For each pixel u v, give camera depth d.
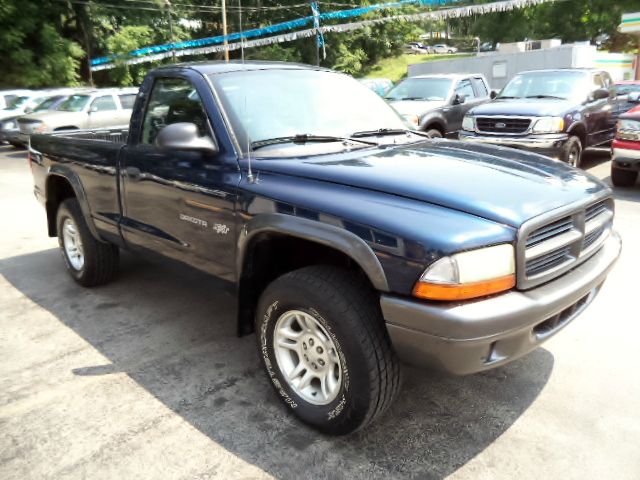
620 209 7.11
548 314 2.45
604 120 10.18
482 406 2.99
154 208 3.61
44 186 4.91
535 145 8.59
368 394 2.49
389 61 48.94
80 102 14.94
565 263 2.65
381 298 2.37
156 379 3.33
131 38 28.34
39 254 5.86
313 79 3.78
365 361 2.46
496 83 25.36
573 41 42.09
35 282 5.00
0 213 7.84
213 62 3.71
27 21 24.62
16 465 2.59
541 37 43.00
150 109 3.70
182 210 3.36
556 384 3.18
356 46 44.41
